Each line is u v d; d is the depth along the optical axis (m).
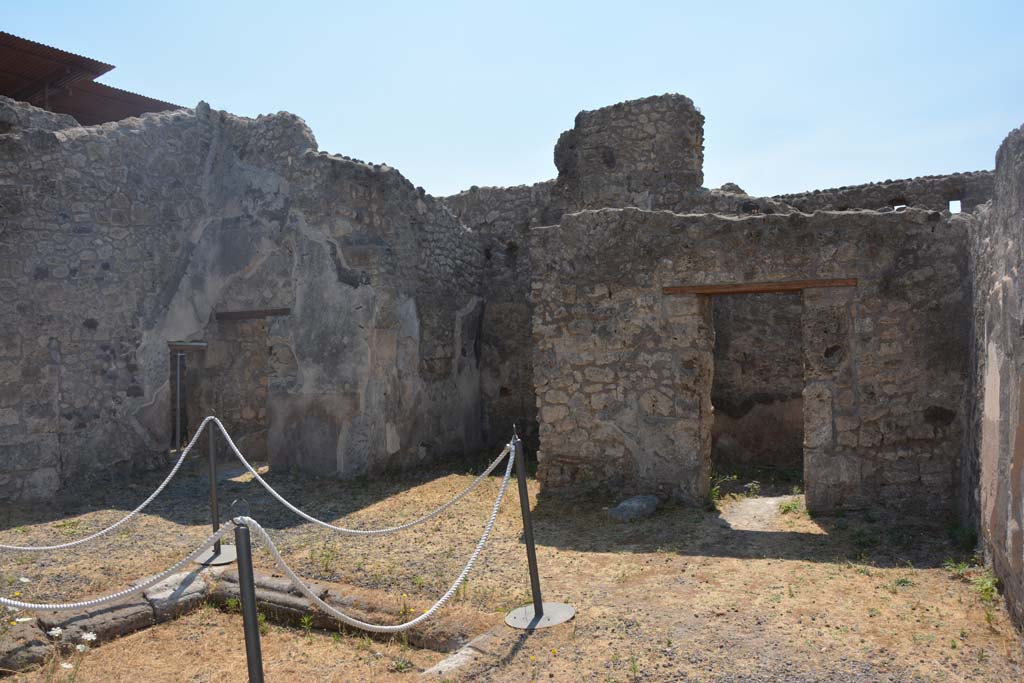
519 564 5.29
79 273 8.43
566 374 7.24
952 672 3.41
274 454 9.24
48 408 8.09
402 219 9.47
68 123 8.70
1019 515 3.78
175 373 11.68
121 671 4.07
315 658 4.21
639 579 4.90
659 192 10.57
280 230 9.25
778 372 9.77
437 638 4.27
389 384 9.02
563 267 7.24
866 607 4.25
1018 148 4.08
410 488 8.10
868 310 6.27
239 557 2.87
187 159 9.52
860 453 6.27
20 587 5.01
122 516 7.07
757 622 4.08
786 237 6.47
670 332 6.84
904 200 10.12
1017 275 3.97
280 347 9.27
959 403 6.04
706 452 6.95
